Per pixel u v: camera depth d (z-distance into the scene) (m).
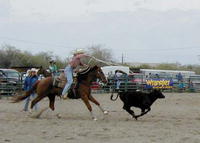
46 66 78.06
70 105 21.05
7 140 9.73
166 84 37.06
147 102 14.07
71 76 14.22
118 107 20.00
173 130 11.81
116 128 12.04
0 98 25.86
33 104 14.87
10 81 26.66
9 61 74.19
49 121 13.62
